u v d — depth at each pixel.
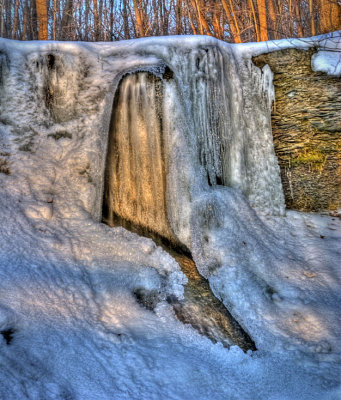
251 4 10.75
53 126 5.98
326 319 4.41
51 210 5.25
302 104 6.52
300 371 3.71
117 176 5.66
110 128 5.72
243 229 5.67
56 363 3.28
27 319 3.62
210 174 6.03
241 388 3.46
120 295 4.42
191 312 4.39
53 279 4.25
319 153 6.45
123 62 6.19
